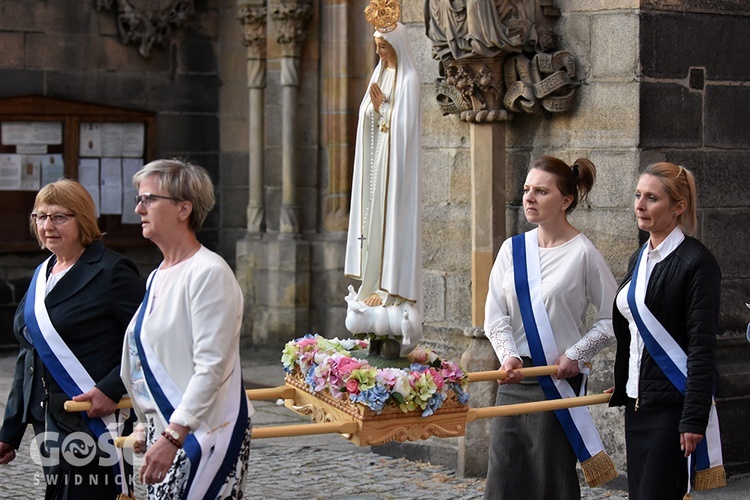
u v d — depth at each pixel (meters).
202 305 4.01
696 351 4.70
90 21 13.13
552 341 5.36
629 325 5.02
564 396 5.37
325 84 12.80
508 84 7.48
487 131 7.52
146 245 13.52
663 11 7.16
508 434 5.50
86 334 4.76
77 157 13.13
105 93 13.25
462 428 4.88
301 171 12.98
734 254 7.52
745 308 7.57
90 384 4.73
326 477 7.64
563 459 5.41
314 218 13.03
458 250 8.00
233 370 4.15
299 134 12.95
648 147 7.12
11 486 7.29
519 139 7.68
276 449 8.45
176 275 4.10
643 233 7.10
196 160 13.78
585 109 7.31
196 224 4.18
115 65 13.28
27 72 12.84
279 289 12.92
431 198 8.16
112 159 13.33
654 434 4.84
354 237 5.16
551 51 7.46
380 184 4.98
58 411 4.74
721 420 7.34
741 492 7.08
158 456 3.87
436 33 7.56
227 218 13.91
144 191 4.12
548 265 5.41
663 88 7.17
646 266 4.89
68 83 13.05
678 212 4.86
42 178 12.98
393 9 5.00
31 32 12.85
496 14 7.30
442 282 8.10
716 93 7.41
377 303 5.01
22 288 12.98
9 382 11.20
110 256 4.87
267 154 13.24
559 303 5.36
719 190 7.43
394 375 4.63
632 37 7.09
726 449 7.36
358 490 7.29
